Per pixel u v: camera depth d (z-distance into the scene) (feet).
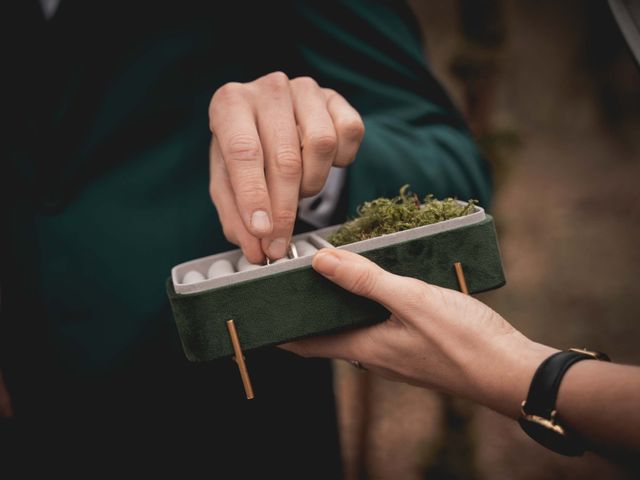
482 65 4.52
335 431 2.50
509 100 8.95
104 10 2.14
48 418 2.33
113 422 2.28
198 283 1.76
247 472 2.36
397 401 4.79
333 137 1.79
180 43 2.21
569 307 5.81
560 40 8.86
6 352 2.32
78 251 2.21
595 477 3.86
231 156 1.76
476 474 4.03
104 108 2.19
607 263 6.38
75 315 2.23
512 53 8.79
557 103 9.10
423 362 1.73
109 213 2.21
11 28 2.12
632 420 1.51
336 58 2.37
